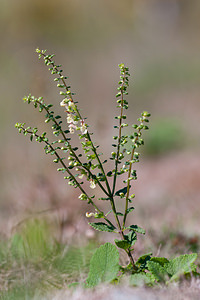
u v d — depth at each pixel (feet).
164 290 10.06
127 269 11.19
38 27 72.95
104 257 11.07
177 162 32.40
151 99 52.75
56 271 12.92
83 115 43.52
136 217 20.53
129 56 69.41
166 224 17.80
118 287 10.42
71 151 11.41
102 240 15.94
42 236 15.05
